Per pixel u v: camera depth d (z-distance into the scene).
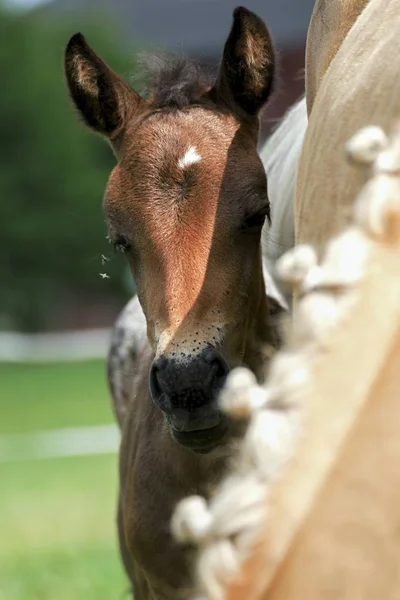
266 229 8.32
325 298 3.22
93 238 80.75
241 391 3.14
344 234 3.28
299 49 90.38
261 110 8.30
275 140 9.27
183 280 7.43
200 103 8.28
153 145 7.84
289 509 2.98
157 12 115.62
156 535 7.93
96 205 81.19
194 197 7.62
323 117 5.52
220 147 7.86
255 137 8.24
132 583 9.16
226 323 7.50
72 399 37.97
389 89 5.00
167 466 8.00
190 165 7.69
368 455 3.01
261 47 8.28
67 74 8.51
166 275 7.47
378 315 3.14
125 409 10.01
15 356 60.12
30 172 79.81
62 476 24.06
